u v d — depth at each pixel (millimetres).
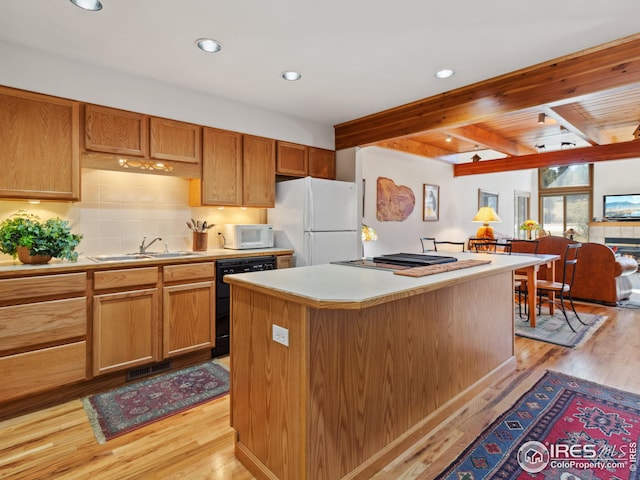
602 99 3826
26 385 2131
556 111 3793
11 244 2271
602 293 4672
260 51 2449
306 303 1302
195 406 2240
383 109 3641
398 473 1642
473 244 5137
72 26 2121
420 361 1915
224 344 3072
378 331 1675
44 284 2180
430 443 1859
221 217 3648
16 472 1643
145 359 2604
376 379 1670
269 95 3252
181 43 2336
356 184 4012
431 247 6309
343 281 1655
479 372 2391
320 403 1431
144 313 2596
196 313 2867
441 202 6570
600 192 9383
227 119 3342
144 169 2867
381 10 1985
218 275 2994
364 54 2494
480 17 2051
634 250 8672
